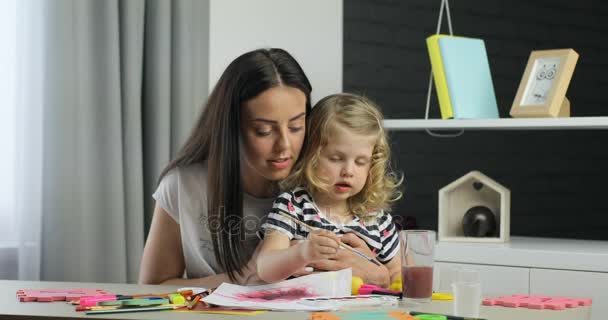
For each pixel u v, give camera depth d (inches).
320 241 58.0
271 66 65.4
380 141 73.7
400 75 149.0
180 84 118.0
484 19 156.5
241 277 68.8
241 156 69.9
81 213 107.3
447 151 153.3
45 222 106.8
